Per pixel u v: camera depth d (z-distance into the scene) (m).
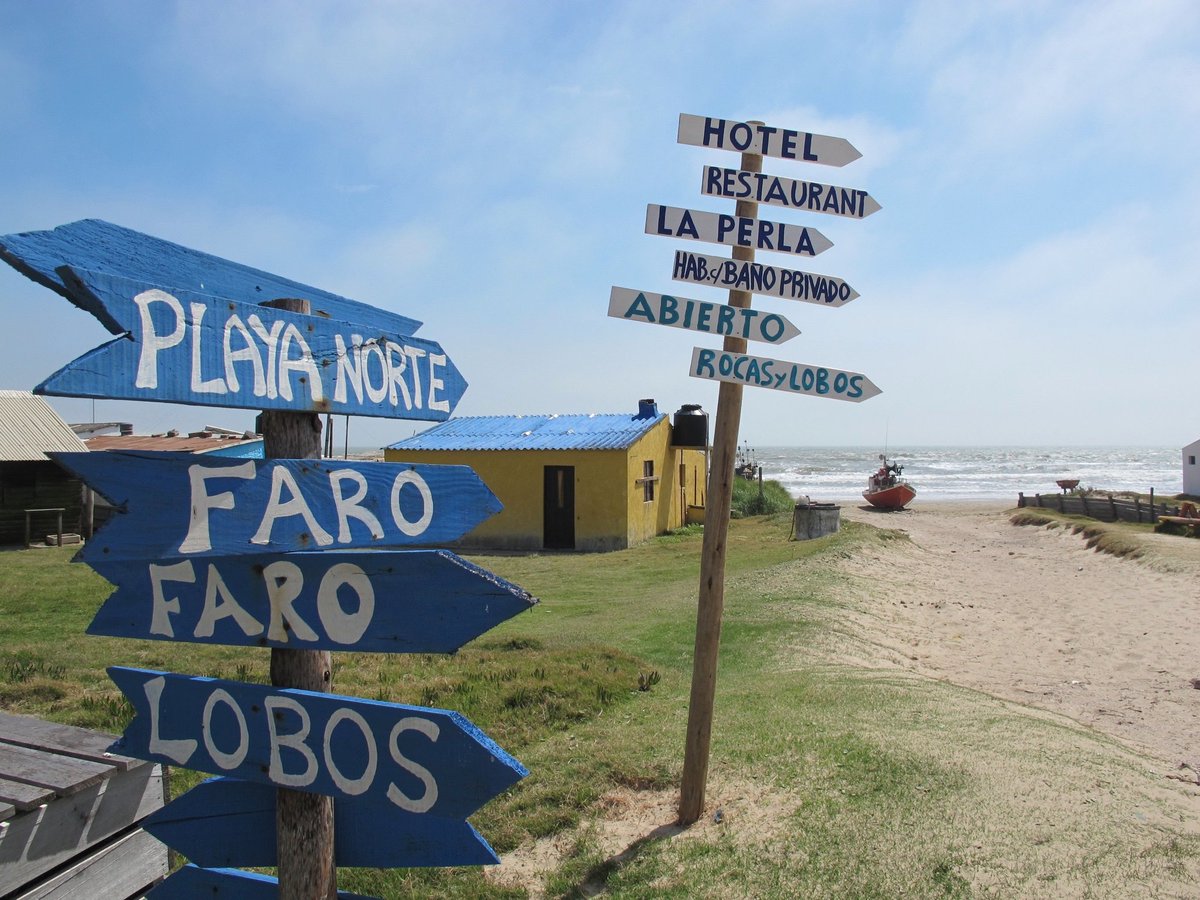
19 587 14.39
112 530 2.06
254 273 2.33
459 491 2.44
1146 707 8.73
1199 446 38.75
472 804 2.07
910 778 4.90
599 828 4.80
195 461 2.14
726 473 4.68
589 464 23.12
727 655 9.38
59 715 6.77
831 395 4.45
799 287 4.46
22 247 1.85
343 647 2.18
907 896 3.76
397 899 4.29
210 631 2.24
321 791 2.20
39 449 22.31
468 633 2.10
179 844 2.46
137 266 2.05
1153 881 3.73
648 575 17.25
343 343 2.41
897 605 13.58
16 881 2.82
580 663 8.41
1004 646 11.64
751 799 4.88
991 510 36.84
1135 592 15.53
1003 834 4.18
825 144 4.45
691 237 4.51
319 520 2.26
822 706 6.65
